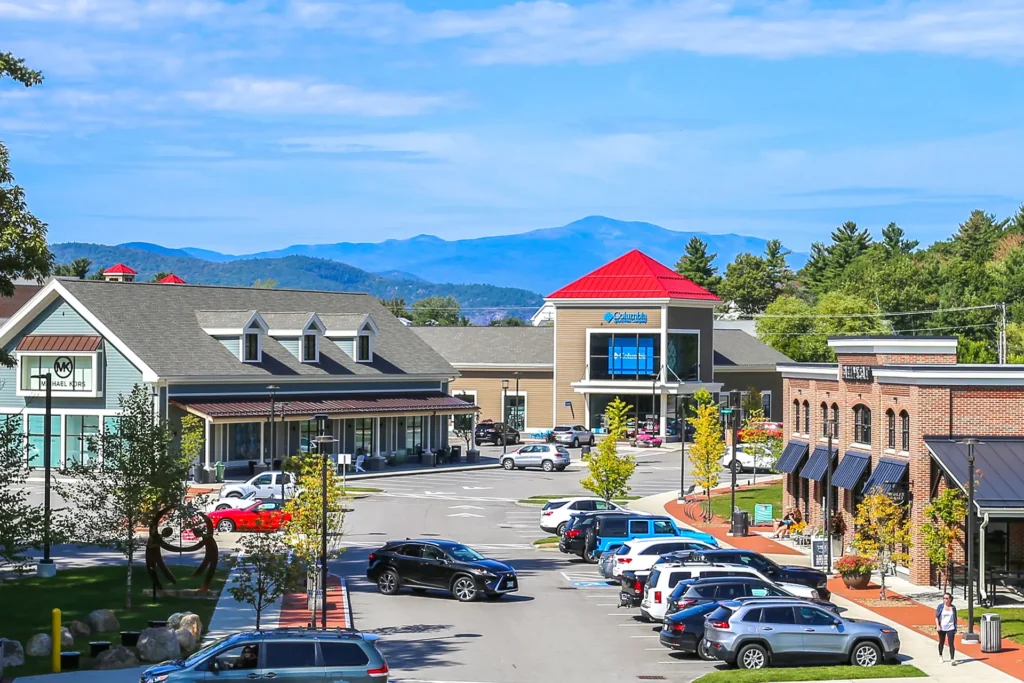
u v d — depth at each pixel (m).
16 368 81.00
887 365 50.41
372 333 94.31
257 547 37.78
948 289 140.25
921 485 47.50
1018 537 47.41
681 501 75.94
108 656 33.31
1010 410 47.34
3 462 37.34
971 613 38.91
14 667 33.12
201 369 80.19
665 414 114.94
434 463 96.56
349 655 28.80
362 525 64.38
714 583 38.22
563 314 118.75
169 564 51.34
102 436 44.34
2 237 43.97
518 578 50.78
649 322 115.31
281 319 89.25
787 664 35.25
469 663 35.12
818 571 44.56
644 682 33.28
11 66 45.09
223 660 28.34
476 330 127.44
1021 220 186.00
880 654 35.72
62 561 52.00
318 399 88.25
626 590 43.75
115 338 78.50
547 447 94.38
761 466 91.38
